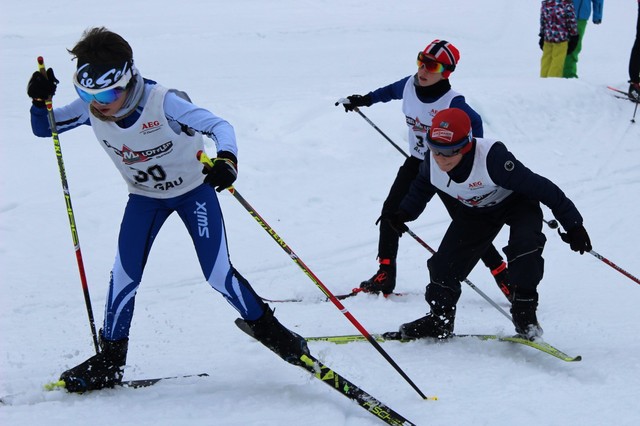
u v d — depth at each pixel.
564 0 33.44
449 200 13.70
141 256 10.19
